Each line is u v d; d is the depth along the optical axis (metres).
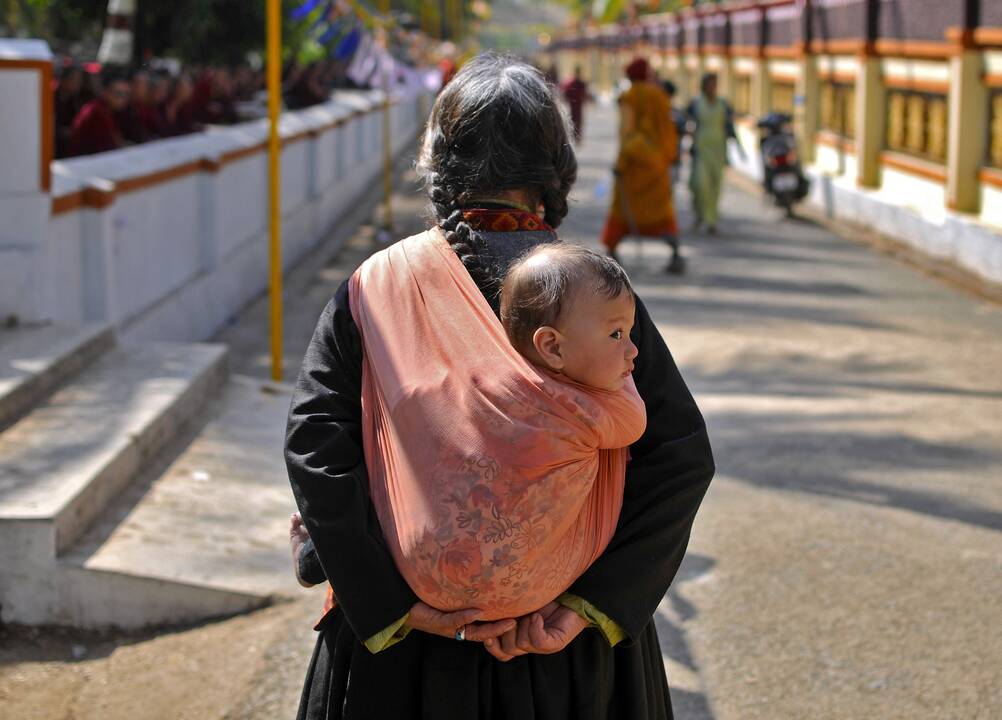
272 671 3.62
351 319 2.00
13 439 4.70
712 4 28.16
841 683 3.62
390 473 1.90
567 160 2.12
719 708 3.49
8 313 6.09
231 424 5.77
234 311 9.98
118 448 4.65
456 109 2.07
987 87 11.20
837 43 15.67
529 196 2.09
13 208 5.99
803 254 12.32
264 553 4.34
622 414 1.90
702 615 4.06
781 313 9.28
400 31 19.33
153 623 4.02
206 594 4.02
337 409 1.96
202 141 9.63
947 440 5.96
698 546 4.62
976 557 4.50
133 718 3.44
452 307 1.93
